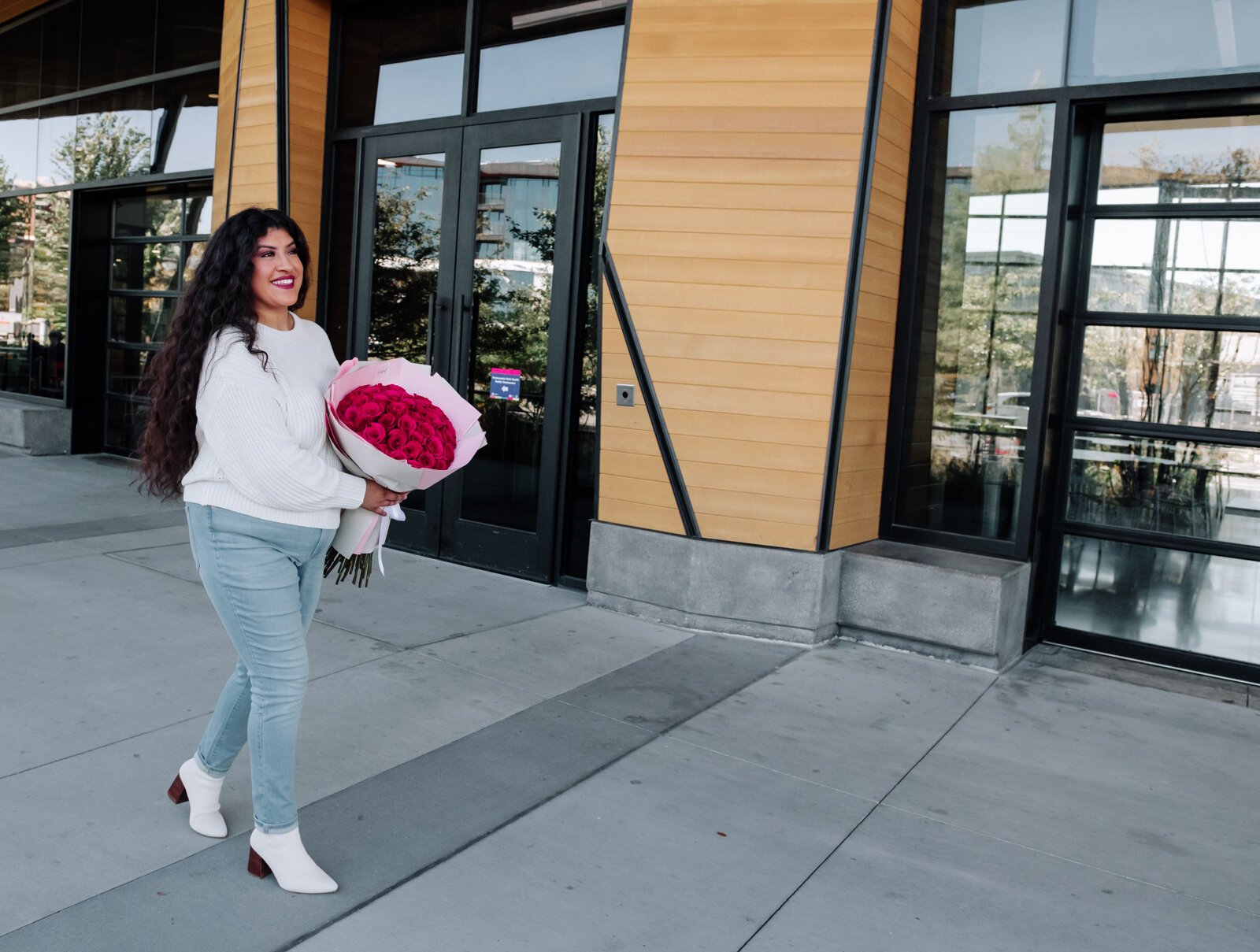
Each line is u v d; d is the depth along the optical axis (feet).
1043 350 15.61
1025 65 15.57
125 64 29.01
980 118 15.92
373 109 21.40
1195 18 14.39
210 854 8.74
